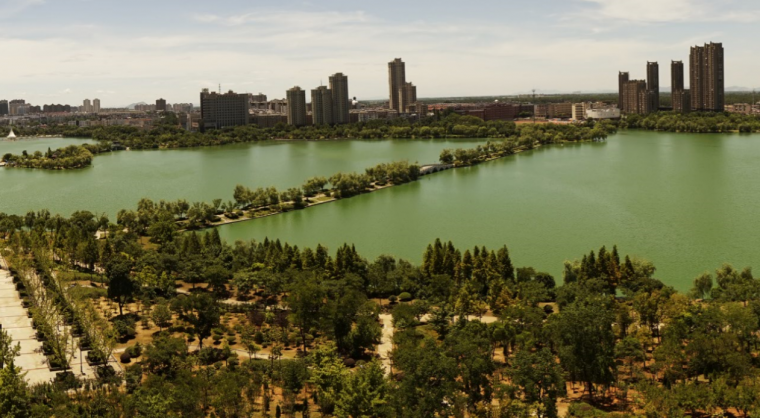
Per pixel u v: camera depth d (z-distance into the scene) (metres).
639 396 177.50
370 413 164.88
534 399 172.38
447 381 171.00
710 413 168.88
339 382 179.38
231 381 176.75
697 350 188.25
